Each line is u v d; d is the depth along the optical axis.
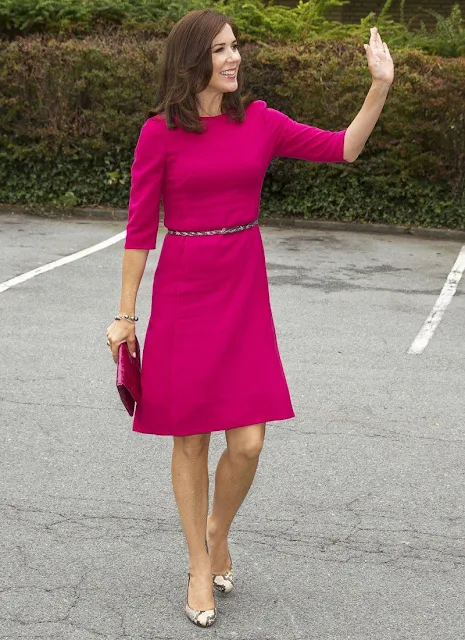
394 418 6.69
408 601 4.34
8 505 5.23
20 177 15.95
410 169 14.81
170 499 5.34
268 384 4.05
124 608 4.23
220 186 3.93
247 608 4.26
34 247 12.72
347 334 8.88
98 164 15.78
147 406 4.12
